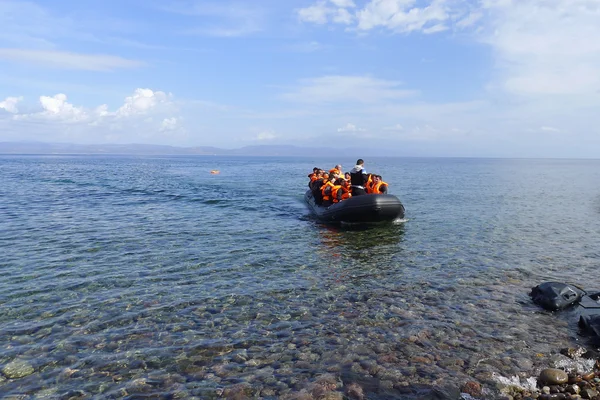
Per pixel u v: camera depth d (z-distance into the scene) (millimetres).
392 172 63781
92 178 38656
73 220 15141
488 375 4793
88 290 7703
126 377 4781
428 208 19562
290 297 7438
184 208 18594
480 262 9797
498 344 5586
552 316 6543
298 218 16156
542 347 5516
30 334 5871
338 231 13562
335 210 14688
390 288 7922
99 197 22688
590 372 4898
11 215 16125
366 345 5559
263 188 29578
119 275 8609
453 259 10078
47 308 6824
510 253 10695
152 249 10859
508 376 4785
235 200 21859
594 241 12219
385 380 4688
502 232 13570
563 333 5941
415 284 8156
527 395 4441
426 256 10375
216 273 8828
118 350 5426
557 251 10922
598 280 8422
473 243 11891
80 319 6398
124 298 7312
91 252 10484
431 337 5793
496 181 42719
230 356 5273
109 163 89312
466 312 6707
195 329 6078
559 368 5004
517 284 8164
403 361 5125
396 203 14430
